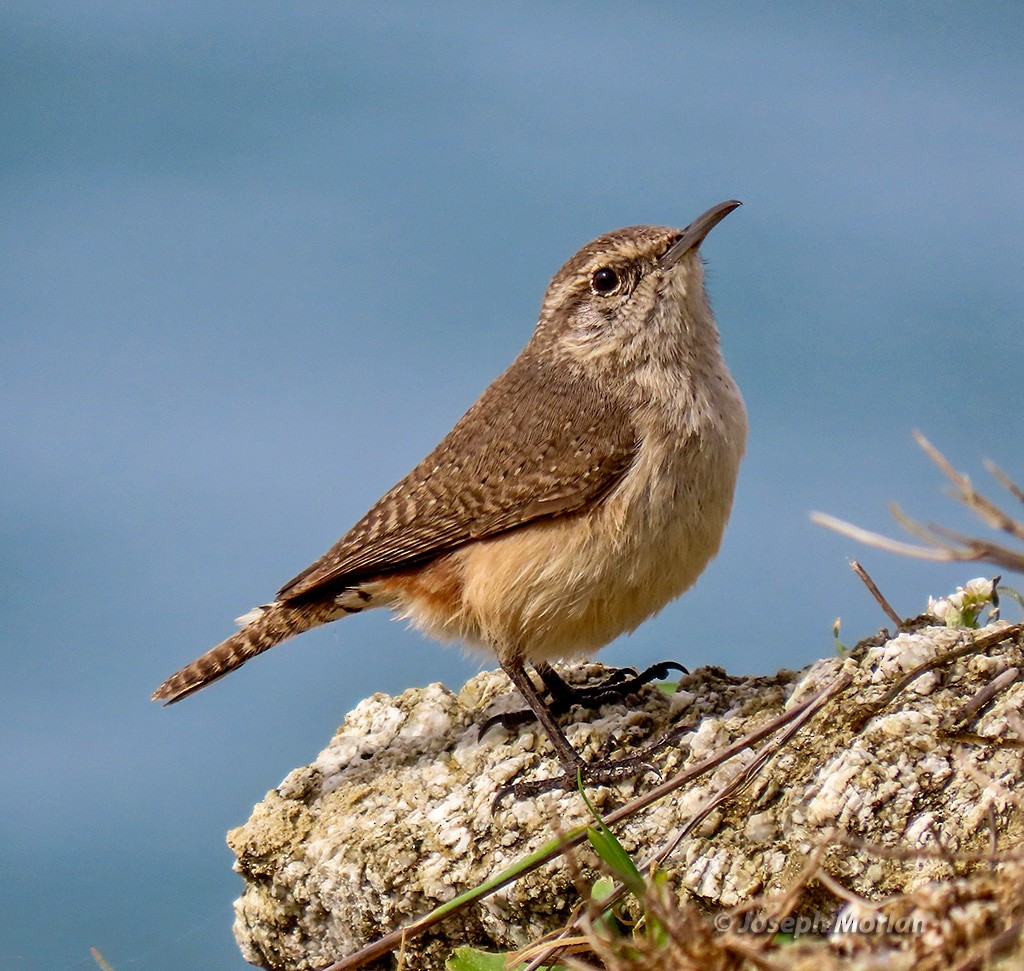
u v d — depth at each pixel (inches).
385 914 403.9
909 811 343.3
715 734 401.4
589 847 374.3
